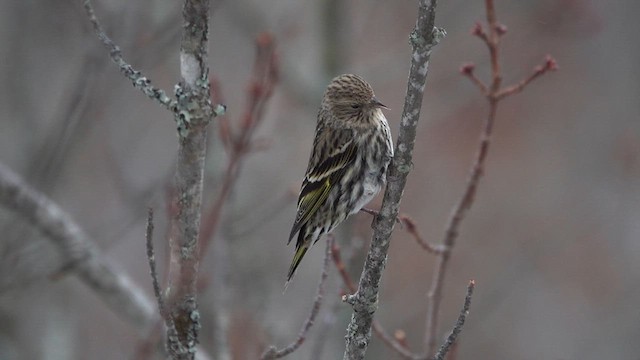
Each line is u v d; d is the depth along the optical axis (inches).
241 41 666.2
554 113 822.5
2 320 514.3
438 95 689.6
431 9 241.8
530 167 789.9
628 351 687.7
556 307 734.5
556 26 652.1
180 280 253.4
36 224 409.7
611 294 732.7
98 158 612.4
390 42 701.9
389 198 258.4
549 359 716.7
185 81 243.1
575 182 784.3
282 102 631.2
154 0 480.1
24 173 484.7
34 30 560.1
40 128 519.2
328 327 344.8
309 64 630.5
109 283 422.3
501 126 793.6
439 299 336.5
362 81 369.4
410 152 255.3
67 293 542.9
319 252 622.8
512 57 699.4
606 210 762.8
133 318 426.6
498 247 733.3
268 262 581.9
